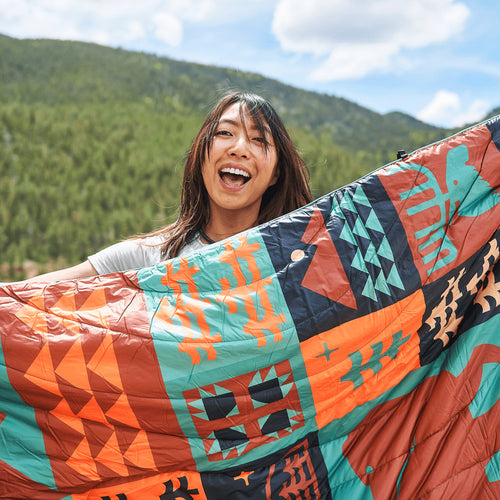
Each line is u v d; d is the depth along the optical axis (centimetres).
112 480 133
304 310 138
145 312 139
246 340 135
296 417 137
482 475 138
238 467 134
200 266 143
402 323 143
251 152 157
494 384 147
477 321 151
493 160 154
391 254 144
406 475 138
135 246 171
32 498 133
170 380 132
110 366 133
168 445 133
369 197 149
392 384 145
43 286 143
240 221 170
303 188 177
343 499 137
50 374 133
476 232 150
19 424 137
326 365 137
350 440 142
